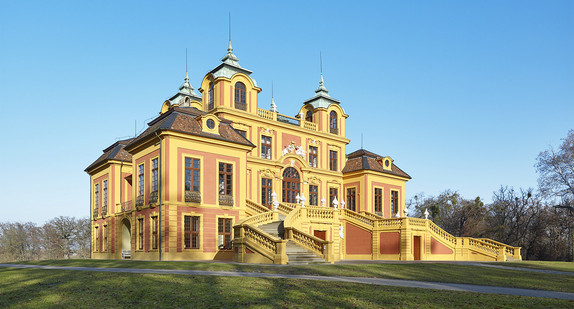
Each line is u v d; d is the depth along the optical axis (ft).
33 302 43.57
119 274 58.23
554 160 162.50
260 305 42.27
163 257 93.25
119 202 123.95
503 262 107.65
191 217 97.91
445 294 48.91
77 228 246.47
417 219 121.29
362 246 129.08
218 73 125.80
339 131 154.81
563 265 101.91
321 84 156.46
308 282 54.08
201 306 42.06
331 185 148.66
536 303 44.34
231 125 121.39
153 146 102.06
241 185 107.45
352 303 43.34
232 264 74.54
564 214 173.37
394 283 58.08
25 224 262.26
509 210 189.47
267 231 98.43
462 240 127.03
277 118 143.43
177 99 158.30
